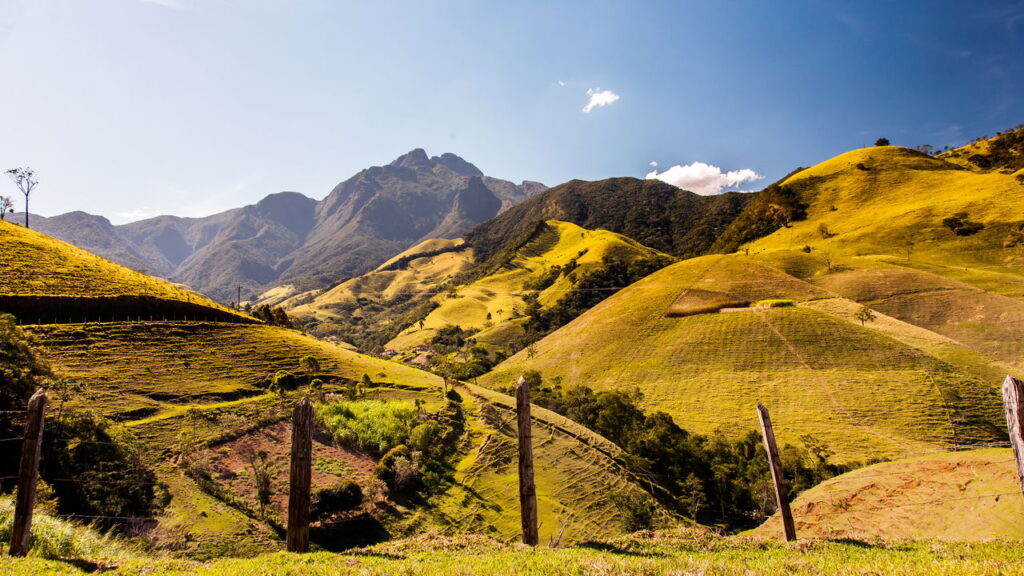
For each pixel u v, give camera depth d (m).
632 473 61.16
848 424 72.56
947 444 63.69
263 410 56.50
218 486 39.75
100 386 54.25
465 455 58.50
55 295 73.00
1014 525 24.17
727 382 93.69
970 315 98.88
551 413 78.75
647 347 116.06
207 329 80.69
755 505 59.09
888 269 126.44
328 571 10.09
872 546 14.21
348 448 52.66
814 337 98.38
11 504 14.45
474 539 15.16
